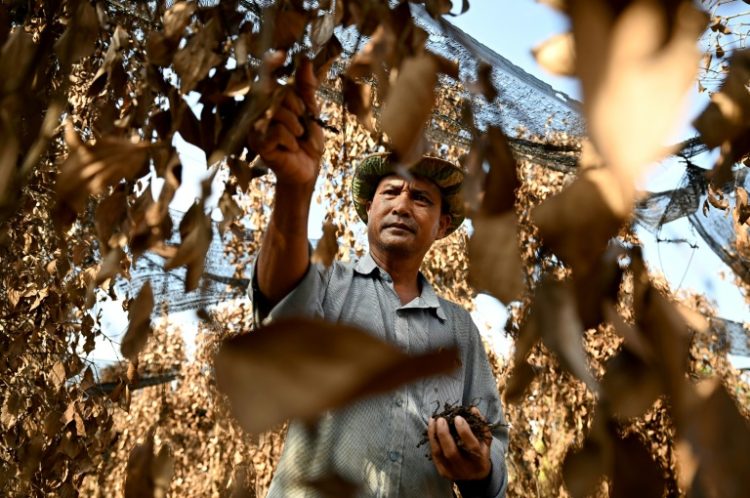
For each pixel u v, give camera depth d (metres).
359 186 1.66
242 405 0.15
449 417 1.17
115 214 0.71
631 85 0.15
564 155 2.59
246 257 4.07
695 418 0.19
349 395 0.15
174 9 0.72
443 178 1.47
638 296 0.24
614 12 0.16
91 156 0.54
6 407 1.92
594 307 0.24
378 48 0.52
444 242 5.11
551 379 3.46
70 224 0.66
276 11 0.65
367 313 1.30
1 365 1.93
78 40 0.73
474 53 0.44
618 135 0.15
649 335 0.23
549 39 0.21
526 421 3.87
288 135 0.71
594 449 0.26
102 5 0.86
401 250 1.41
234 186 0.70
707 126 0.32
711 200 1.66
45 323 2.02
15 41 0.59
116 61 0.86
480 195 0.32
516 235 0.29
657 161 0.15
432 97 0.36
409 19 0.55
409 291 1.42
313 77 0.69
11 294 1.95
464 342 1.40
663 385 0.21
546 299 0.26
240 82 0.63
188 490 5.07
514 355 0.28
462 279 5.02
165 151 0.59
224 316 4.65
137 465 0.55
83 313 2.07
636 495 0.26
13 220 1.72
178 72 0.66
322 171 4.78
